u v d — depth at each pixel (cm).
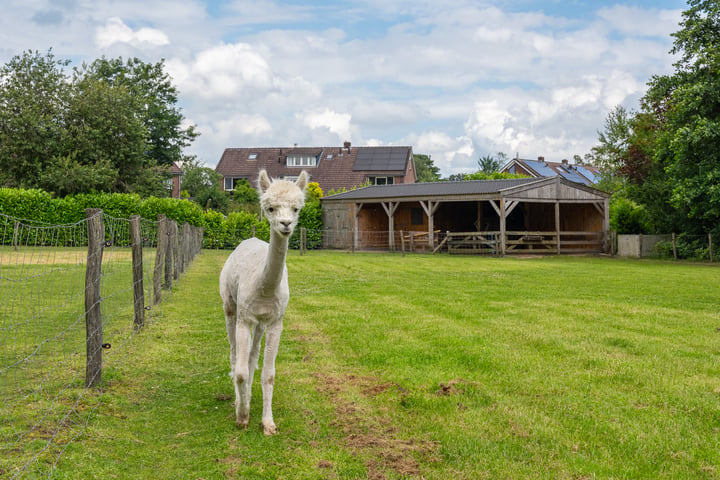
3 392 589
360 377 692
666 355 778
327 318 1050
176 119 5100
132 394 623
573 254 2955
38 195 2894
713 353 792
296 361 764
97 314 621
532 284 1557
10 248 2327
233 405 598
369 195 3247
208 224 3341
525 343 853
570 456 477
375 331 934
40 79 3662
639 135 2997
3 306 1084
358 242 3319
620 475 446
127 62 5056
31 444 466
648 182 2886
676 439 508
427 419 556
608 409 580
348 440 508
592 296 1323
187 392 639
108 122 3703
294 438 514
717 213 2341
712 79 2345
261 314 519
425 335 904
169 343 853
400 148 5731
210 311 1132
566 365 735
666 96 2656
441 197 2916
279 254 486
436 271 1938
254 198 4597
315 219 3428
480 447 493
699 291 1410
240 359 514
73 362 709
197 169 5047
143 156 4338
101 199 3030
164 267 1438
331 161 5709
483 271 1941
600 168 3822
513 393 632
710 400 600
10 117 3503
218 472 446
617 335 897
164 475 441
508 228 3528
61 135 3609
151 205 3122
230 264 582
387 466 459
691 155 2380
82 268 1694
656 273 1877
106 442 492
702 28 2403
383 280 1658
